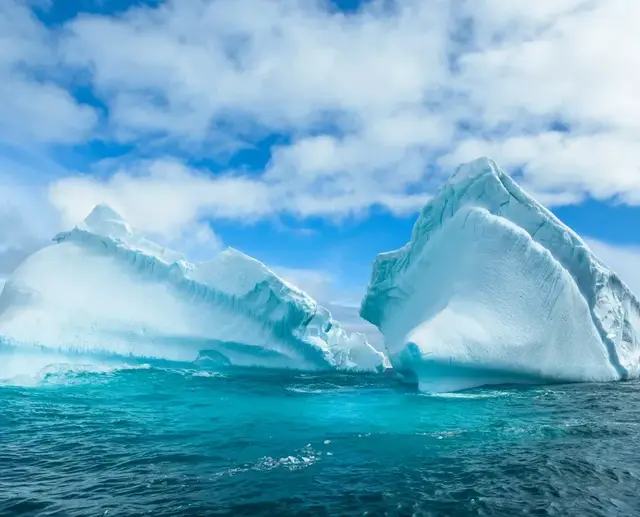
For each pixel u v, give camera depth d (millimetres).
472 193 17219
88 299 18125
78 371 16375
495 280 14742
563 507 5422
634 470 6648
